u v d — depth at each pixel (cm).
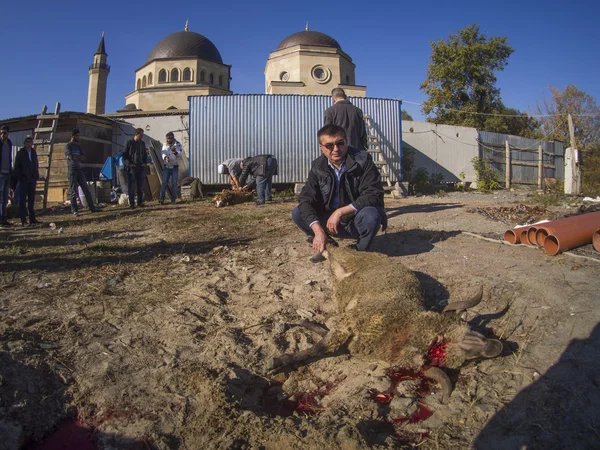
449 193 1794
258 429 284
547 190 1916
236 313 437
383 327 345
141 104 3288
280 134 1667
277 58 3225
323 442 270
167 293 477
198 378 329
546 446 262
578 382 307
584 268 483
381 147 1683
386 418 301
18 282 511
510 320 397
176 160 1288
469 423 290
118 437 279
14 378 315
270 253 612
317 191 528
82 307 440
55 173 1662
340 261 460
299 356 338
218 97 1650
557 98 3806
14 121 1900
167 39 3588
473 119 3050
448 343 332
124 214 1069
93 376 331
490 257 548
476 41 3123
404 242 636
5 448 265
